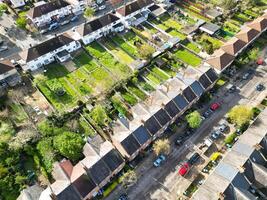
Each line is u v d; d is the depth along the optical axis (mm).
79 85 137625
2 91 132500
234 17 179625
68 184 95000
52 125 118875
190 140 119438
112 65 147000
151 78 141375
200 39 163375
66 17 177250
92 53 153250
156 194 103938
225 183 95812
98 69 145375
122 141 106938
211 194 93875
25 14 176500
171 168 110875
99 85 135750
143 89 135750
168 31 168875
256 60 152250
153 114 115500
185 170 108312
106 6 188375
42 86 136000
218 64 140000
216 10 181625
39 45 143875
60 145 107562
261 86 139500
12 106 128750
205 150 115438
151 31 168375
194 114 118500
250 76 145500
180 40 161375
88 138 113500
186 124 124250
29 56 141000
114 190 104312
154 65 147625
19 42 160875
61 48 149000
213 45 157125
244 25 172625
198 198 93750
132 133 109500
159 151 110875
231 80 143125
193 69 136250
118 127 113875
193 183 106250
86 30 156000
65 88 136500
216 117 127812
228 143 117250
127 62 148500
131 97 132625
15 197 100938
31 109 127375
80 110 127125
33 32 166500
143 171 109688
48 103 129500
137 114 119250
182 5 188500
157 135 117938
